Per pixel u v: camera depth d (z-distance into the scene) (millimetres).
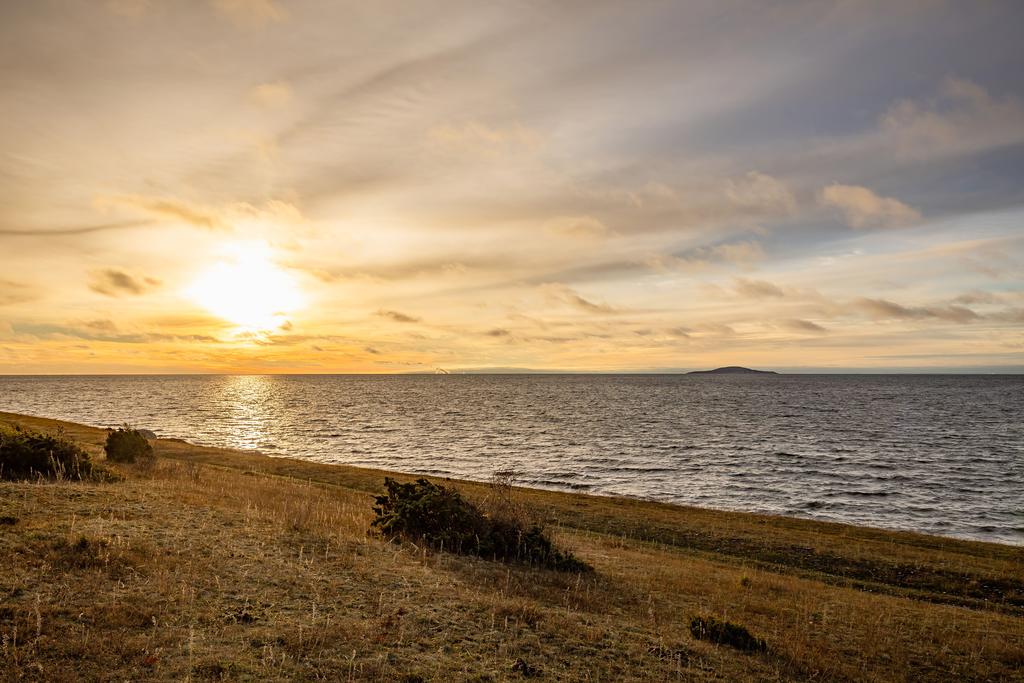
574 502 32094
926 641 12438
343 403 162250
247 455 45906
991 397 196375
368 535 15703
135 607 8109
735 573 18312
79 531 11031
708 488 45531
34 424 56125
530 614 10172
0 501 12828
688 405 151125
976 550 25219
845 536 27250
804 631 12141
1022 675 10906
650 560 19250
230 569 10414
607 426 95062
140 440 26703
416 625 8984
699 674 8789
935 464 57406
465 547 15523
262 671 6859
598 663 8562
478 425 97312
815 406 147375
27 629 6930
